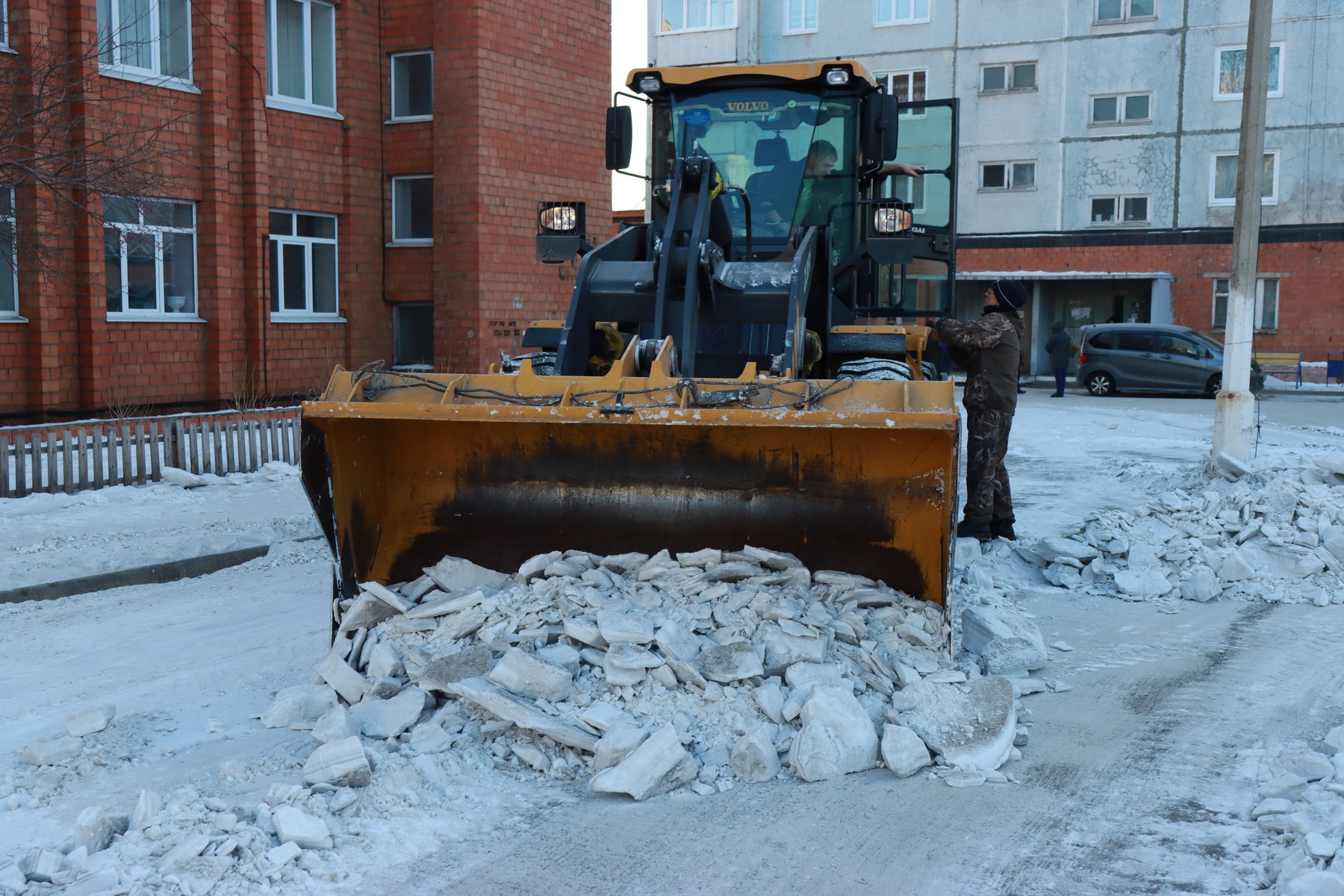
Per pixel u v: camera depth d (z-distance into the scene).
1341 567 7.33
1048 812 3.98
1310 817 3.71
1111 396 25.28
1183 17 31.39
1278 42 30.38
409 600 5.40
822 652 4.77
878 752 4.41
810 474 5.28
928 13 34.12
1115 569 7.36
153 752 4.55
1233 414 9.97
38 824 3.91
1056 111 33.06
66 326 14.48
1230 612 6.75
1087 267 33.09
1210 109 31.41
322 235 18.16
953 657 5.28
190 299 16.16
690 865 3.62
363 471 5.49
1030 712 4.96
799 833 3.84
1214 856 3.64
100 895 3.29
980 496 7.98
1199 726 4.82
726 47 36.03
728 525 5.41
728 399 4.82
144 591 7.42
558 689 4.56
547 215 7.37
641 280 6.45
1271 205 30.83
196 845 3.52
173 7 15.62
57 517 9.63
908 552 5.26
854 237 7.48
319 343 17.97
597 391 4.97
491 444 5.55
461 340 18.55
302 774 4.18
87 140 13.80
